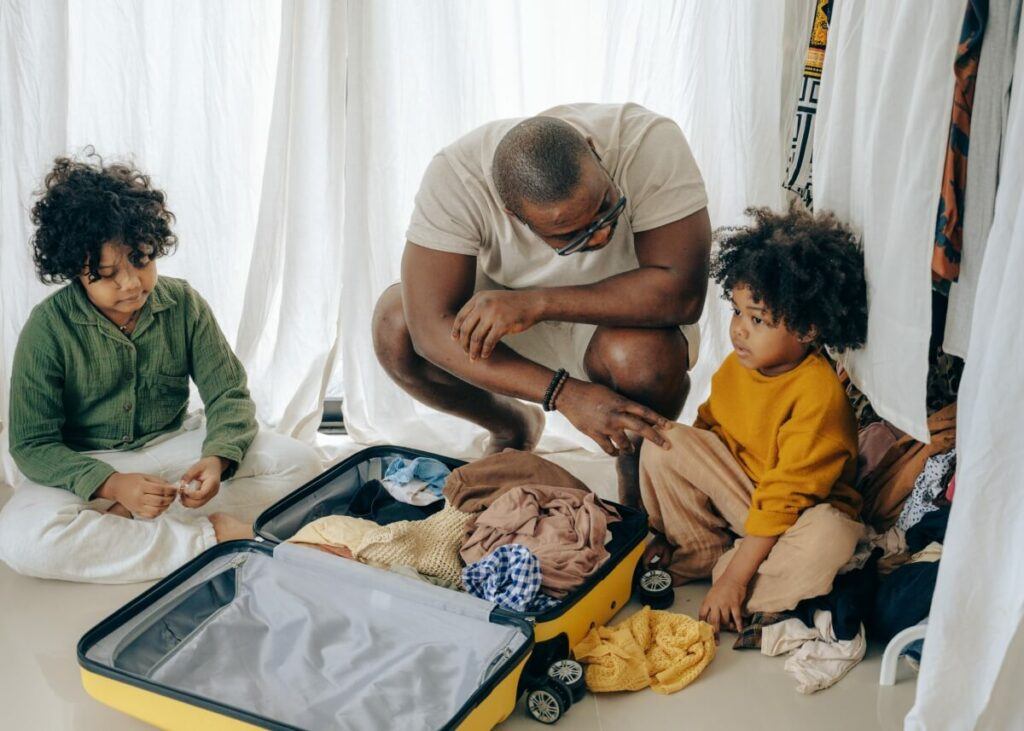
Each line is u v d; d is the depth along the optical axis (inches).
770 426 67.3
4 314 80.5
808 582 62.6
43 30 74.4
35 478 70.1
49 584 70.0
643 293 66.9
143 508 67.9
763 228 65.1
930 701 47.6
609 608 64.9
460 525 67.5
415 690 55.4
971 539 45.3
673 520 70.4
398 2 79.6
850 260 61.2
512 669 54.8
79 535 68.4
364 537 65.4
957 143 52.3
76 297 71.2
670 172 66.1
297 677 57.4
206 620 60.5
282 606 61.3
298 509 72.3
